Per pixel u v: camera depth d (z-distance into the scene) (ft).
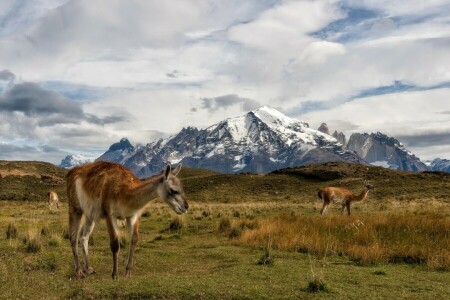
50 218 106.83
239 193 277.64
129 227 36.96
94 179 37.11
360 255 47.09
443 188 213.87
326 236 56.18
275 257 48.32
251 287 29.99
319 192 109.60
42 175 305.53
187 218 102.42
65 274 39.37
